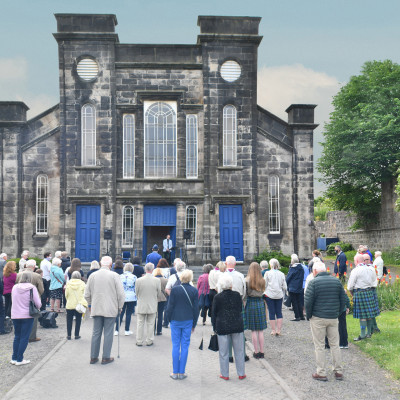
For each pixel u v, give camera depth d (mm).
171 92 26547
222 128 26578
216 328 8773
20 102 26078
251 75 26766
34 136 26484
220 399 7676
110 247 25609
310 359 10227
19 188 25766
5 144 25938
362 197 35719
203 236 26078
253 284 10125
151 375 8992
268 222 26438
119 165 26391
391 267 29266
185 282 9219
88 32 26234
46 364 9734
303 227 26469
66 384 8453
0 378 8945
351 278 11500
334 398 7863
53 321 13594
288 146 26734
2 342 11914
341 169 34844
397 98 32469
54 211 26047
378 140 32156
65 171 25844
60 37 26125
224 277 8922
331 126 36188
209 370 9398
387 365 9516
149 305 11266
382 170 33188
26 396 7855
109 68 26312
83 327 13766
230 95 26656
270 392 8023
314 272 9055
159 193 26250
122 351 10820
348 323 13531
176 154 26703
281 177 26719
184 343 8930
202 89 26844
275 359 10227
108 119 26203
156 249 18234
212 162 26359
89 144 26281
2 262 14297
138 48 26766
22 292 9820
